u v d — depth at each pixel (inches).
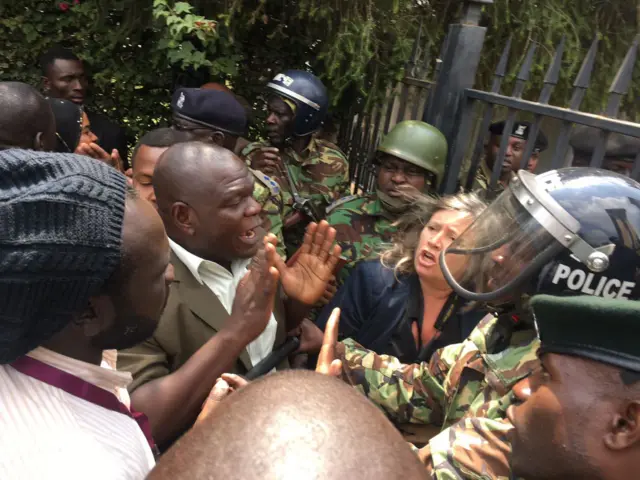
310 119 133.3
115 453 31.9
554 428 29.7
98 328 33.4
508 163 137.6
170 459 16.1
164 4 126.8
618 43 133.3
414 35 137.7
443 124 108.0
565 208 47.1
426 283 73.7
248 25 140.6
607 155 103.1
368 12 125.1
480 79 143.6
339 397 17.1
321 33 143.3
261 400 16.6
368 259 83.4
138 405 51.8
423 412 62.9
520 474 32.3
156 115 173.6
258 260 56.1
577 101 72.8
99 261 30.3
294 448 14.9
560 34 130.0
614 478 28.3
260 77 166.9
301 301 68.7
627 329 28.2
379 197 110.6
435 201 77.5
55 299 29.8
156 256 33.7
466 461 44.4
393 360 66.8
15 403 30.0
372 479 14.7
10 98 78.0
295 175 135.7
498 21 130.3
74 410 31.6
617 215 46.0
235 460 14.9
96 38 158.4
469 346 54.4
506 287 48.6
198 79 159.6
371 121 150.6
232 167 61.9
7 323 28.7
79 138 112.8
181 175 61.0
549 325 31.1
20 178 29.2
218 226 61.7
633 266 45.9
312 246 71.2
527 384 37.9
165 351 58.5
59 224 28.8
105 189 31.0
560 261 46.8
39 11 163.8
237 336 55.3
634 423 27.7
